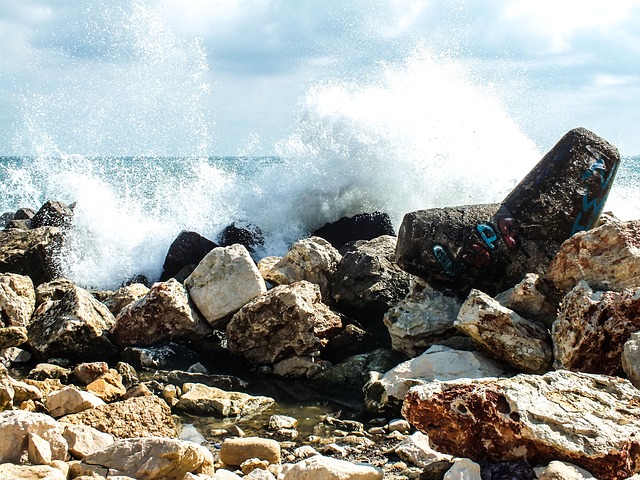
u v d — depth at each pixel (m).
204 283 7.79
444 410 4.37
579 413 4.17
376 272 7.89
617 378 4.54
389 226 10.99
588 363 5.62
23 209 15.03
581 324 5.67
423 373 6.05
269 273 8.44
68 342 7.30
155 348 7.49
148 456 4.26
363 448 5.23
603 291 5.93
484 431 4.29
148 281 10.70
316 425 5.77
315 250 8.45
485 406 4.27
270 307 7.14
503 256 7.29
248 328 7.25
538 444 4.10
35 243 10.02
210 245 10.35
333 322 7.31
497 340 6.06
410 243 7.28
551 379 4.48
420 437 5.18
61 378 6.66
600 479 3.94
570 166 7.46
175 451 4.23
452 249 7.22
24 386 5.79
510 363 6.08
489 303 6.16
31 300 8.46
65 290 8.95
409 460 4.95
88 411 5.27
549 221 7.38
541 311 6.39
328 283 8.41
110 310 8.52
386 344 7.38
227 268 7.78
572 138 7.58
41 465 4.20
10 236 10.23
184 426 5.73
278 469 4.68
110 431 5.13
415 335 6.86
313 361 7.00
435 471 4.44
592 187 7.45
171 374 6.88
